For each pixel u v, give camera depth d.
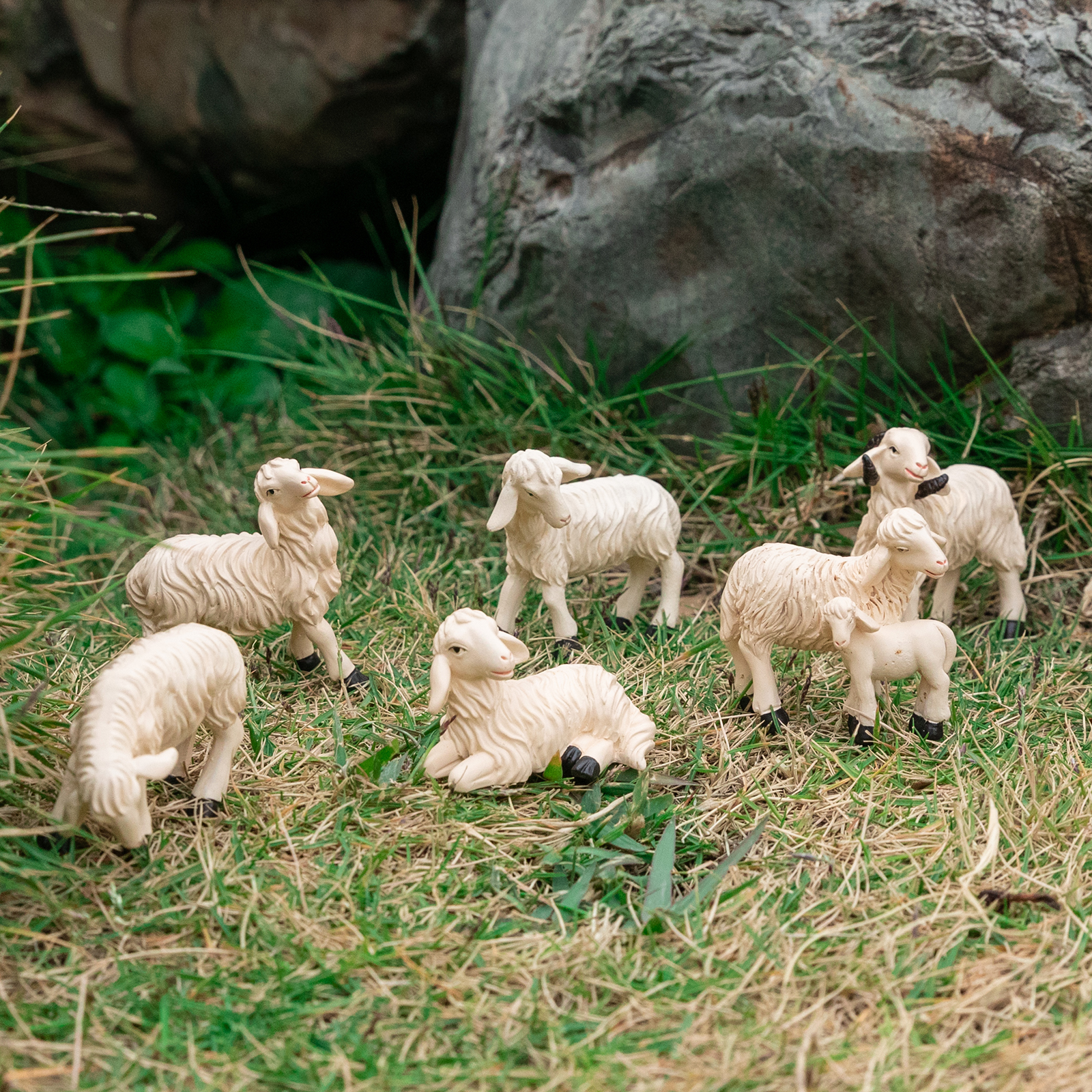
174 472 4.91
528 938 2.29
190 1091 1.94
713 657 3.44
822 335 4.30
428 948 2.26
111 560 4.22
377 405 4.91
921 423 4.17
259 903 2.36
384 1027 2.07
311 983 2.16
